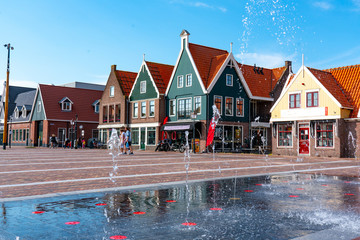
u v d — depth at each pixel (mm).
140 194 7656
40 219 5305
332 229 4820
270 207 6367
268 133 38344
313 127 27672
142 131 40031
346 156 26219
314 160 21672
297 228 4906
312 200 7109
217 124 33781
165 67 41438
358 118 25656
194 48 36219
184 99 35812
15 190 8016
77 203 6574
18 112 59906
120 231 4691
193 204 6594
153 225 5012
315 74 28125
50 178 10305
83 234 4523
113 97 44469
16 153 27859
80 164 15688
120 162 17172
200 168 14234
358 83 27734
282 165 16531
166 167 14461
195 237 4434
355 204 6699
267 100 38031
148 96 39344
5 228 4777
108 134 45406
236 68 35719
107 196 7355
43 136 52438
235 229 4824
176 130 35844
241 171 13219
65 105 53781
